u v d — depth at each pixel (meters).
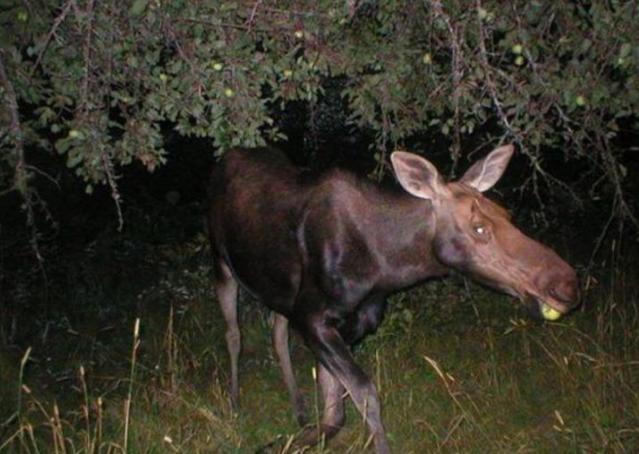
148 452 4.15
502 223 3.79
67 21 3.29
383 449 4.04
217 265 4.98
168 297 6.23
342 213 4.15
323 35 3.53
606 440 4.21
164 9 3.31
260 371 5.38
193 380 5.10
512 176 8.12
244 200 4.64
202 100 3.47
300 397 4.74
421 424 4.53
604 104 3.53
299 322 4.25
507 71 3.80
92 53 3.32
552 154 8.16
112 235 7.34
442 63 4.00
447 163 6.99
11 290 6.35
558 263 3.65
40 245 7.09
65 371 5.08
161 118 3.49
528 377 5.02
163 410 4.58
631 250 7.40
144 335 5.74
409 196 4.06
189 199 8.79
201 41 3.46
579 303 3.64
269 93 4.84
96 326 5.90
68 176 7.78
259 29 3.46
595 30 3.29
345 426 4.62
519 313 5.91
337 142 6.93
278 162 4.70
